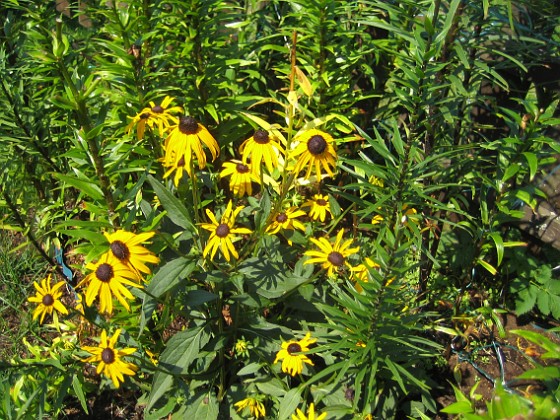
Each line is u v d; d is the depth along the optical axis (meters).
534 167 0.70
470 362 0.89
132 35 0.90
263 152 0.66
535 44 0.82
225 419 0.79
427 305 0.94
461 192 0.94
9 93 0.91
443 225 0.95
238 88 1.07
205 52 0.95
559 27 0.84
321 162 0.65
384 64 1.05
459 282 0.97
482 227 0.88
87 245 0.72
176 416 0.77
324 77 0.92
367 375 0.75
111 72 0.84
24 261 1.05
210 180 0.86
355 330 0.67
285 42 1.09
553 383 0.53
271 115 1.17
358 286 0.76
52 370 0.72
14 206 0.91
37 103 0.96
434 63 0.71
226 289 0.82
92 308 0.76
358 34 0.98
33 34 0.82
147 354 0.79
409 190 0.74
